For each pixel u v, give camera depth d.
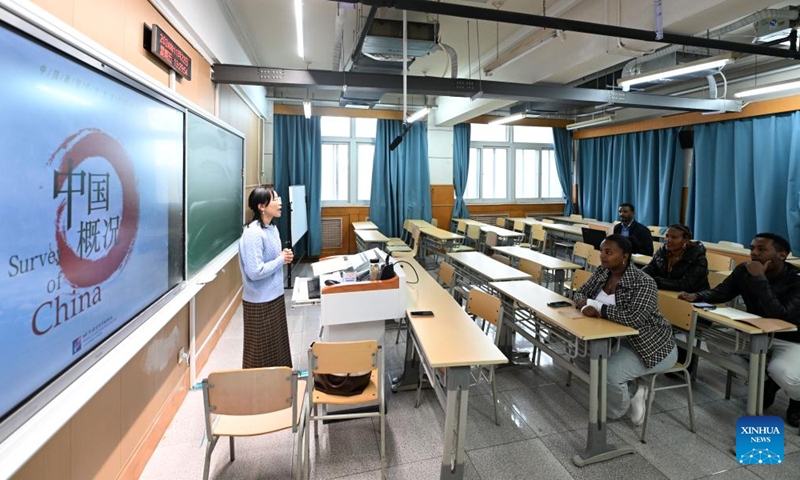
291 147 7.12
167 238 1.98
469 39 4.64
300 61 5.54
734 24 3.58
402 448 2.20
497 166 8.91
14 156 0.93
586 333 2.06
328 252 7.73
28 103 0.97
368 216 7.86
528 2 3.68
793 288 2.46
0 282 0.88
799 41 3.58
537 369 3.14
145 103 1.70
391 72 4.45
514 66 4.91
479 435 2.31
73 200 1.17
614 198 8.05
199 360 3.03
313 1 3.72
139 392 1.96
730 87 5.74
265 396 1.67
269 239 2.61
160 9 2.21
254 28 4.42
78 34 1.17
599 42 3.62
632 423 2.40
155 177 1.81
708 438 2.28
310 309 4.59
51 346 1.06
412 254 4.56
